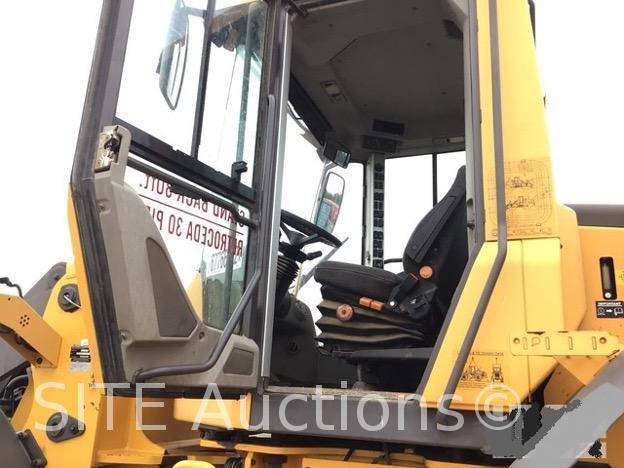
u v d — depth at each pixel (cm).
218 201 205
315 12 245
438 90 317
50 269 273
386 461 195
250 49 232
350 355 234
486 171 184
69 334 248
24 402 255
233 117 221
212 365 174
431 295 232
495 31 188
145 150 181
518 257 175
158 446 247
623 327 194
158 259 169
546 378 171
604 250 202
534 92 185
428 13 247
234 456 221
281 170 231
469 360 173
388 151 362
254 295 215
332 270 247
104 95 167
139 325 158
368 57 291
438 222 236
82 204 159
